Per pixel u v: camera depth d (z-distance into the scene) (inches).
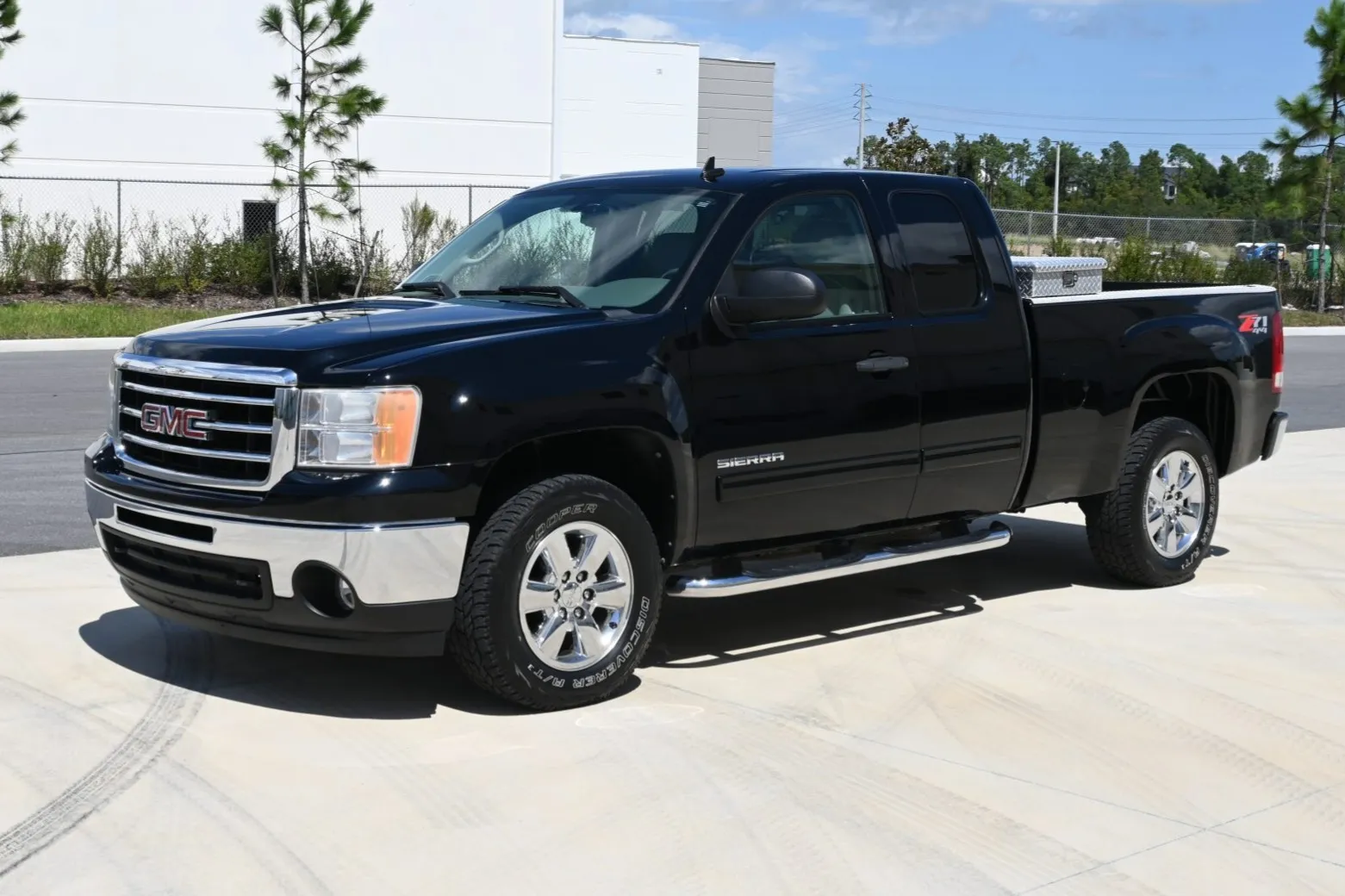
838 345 232.8
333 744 192.1
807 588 289.3
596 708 209.3
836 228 239.5
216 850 158.6
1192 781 185.2
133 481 206.5
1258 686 225.6
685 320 216.8
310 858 157.0
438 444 191.8
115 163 1152.2
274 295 1058.1
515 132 1304.1
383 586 189.5
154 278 1050.1
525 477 207.6
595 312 215.8
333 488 187.8
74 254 1082.1
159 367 205.9
